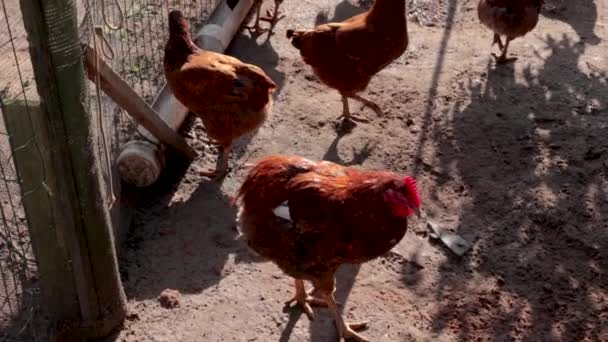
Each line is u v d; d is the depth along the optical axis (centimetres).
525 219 197
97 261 153
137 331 165
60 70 132
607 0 296
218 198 204
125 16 242
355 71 217
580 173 211
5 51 157
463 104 239
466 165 215
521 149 220
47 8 127
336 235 152
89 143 142
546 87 247
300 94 244
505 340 167
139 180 198
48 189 143
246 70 198
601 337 167
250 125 202
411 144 223
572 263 185
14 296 164
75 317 160
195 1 266
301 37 223
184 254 186
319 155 219
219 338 164
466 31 279
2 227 173
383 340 164
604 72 254
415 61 261
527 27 245
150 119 192
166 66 205
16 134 140
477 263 185
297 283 168
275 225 156
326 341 164
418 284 179
